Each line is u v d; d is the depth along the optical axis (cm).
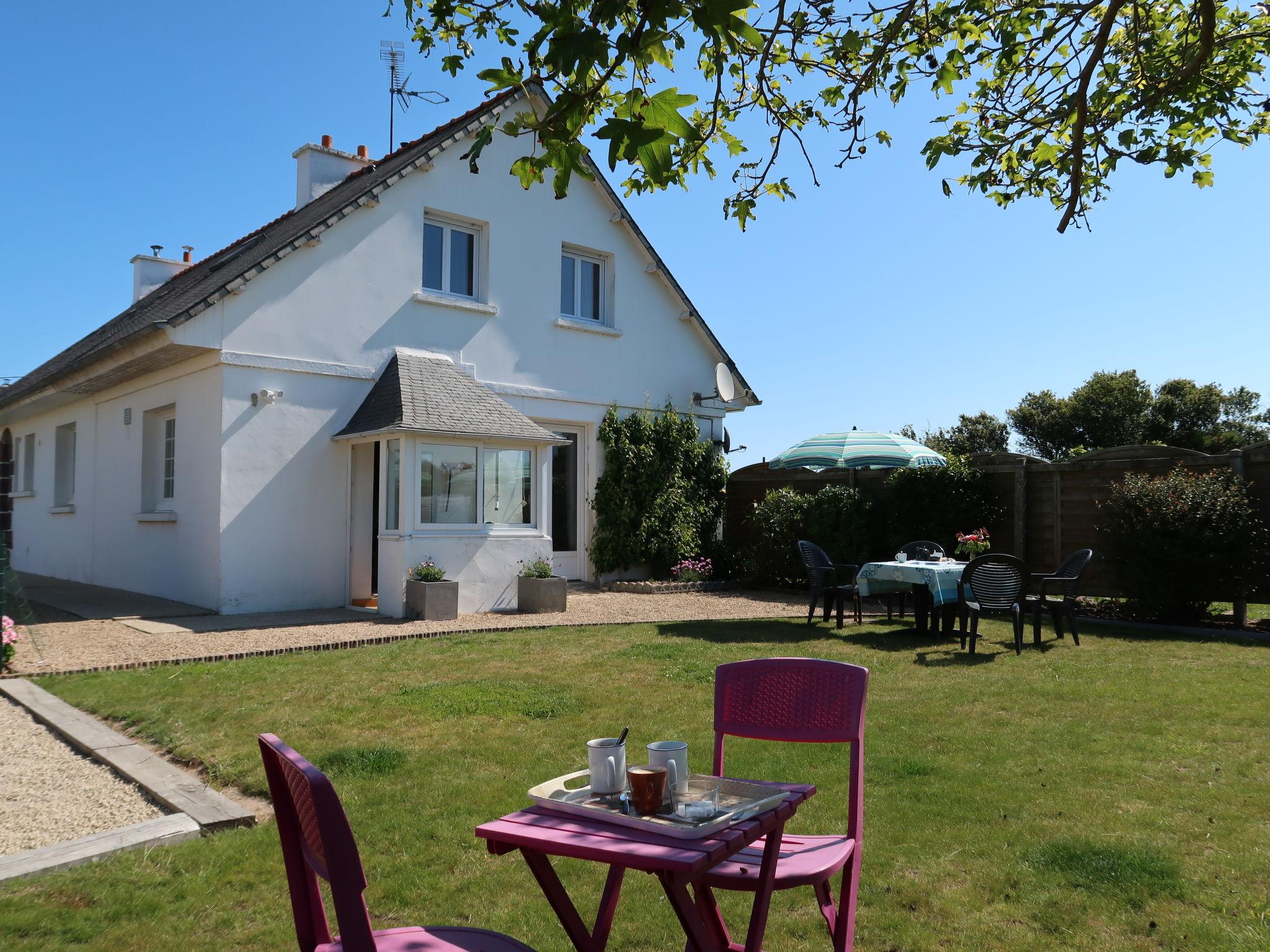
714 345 1706
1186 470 1108
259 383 1112
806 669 316
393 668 767
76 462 1611
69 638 906
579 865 379
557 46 263
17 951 298
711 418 1719
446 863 375
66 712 620
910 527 1337
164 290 1900
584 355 1501
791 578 1458
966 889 347
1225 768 489
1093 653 862
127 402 1388
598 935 260
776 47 488
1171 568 1052
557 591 1169
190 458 1162
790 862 268
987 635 991
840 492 1390
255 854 383
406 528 1084
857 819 294
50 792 471
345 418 1190
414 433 1082
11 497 2014
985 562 867
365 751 520
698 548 1580
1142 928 312
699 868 191
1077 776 478
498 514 1201
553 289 1455
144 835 396
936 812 425
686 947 271
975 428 4075
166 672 748
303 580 1149
